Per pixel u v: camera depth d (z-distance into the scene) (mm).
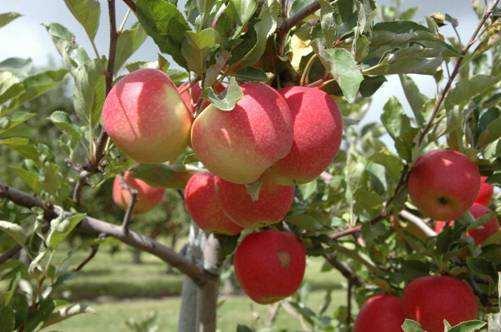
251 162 835
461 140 1104
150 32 857
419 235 1205
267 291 1057
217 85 887
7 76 1056
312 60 911
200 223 1049
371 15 881
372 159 1122
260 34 867
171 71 1057
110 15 945
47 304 1037
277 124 839
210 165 843
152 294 9398
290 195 971
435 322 1050
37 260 1026
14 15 1058
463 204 1067
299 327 4180
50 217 1111
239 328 1230
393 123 1140
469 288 1075
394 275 1159
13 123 1088
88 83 1021
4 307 1000
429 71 921
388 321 1088
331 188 1312
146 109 847
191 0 930
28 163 1255
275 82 947
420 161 1092
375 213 1151
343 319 1508
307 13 915
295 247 1074
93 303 8312
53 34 1075
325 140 866
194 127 847
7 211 1196
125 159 1084
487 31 1021
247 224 967
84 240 1172
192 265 1139
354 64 840
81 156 1135
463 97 1049
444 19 1021
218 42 865
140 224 7902
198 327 1161
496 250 1095
